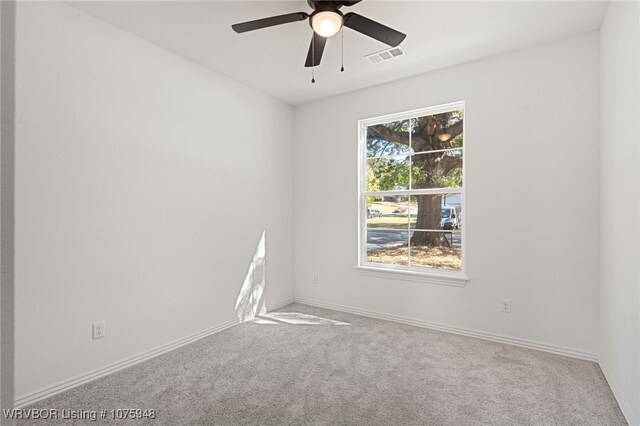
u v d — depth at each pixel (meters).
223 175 3.41
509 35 2.70
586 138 2.67
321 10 1.98
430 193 3.47
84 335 2.36
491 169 3.06
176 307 2.96
